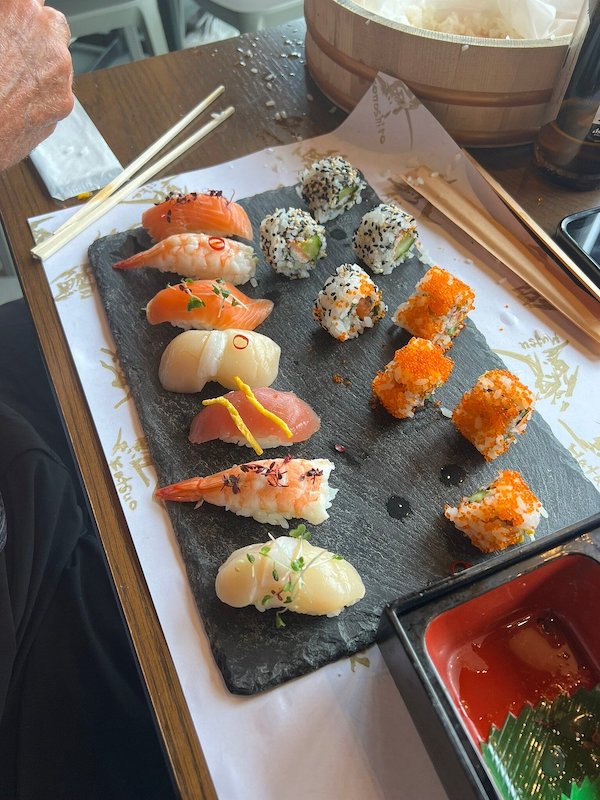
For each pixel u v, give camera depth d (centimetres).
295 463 32
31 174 48
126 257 43
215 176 48
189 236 41
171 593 30
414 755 26
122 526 32
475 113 48
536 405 38
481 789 20
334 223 46
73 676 35
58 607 37
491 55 43
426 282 38
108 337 40
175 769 26
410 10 51
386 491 34
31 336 48
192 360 36
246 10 76
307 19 52
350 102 52
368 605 30
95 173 47
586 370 39
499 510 30
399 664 25
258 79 55
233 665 28
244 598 28
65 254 44
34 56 33
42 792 32
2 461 39
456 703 26
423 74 46
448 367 36
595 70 41
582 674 27
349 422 36
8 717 34
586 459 36
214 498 32
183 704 27
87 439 36
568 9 49
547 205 47
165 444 35
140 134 51
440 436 36
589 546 26
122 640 36
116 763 33
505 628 28
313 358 39
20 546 37
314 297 42
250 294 42
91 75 55
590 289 41
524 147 51
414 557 31
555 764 25
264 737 26
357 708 27
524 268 43
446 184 48
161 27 79
